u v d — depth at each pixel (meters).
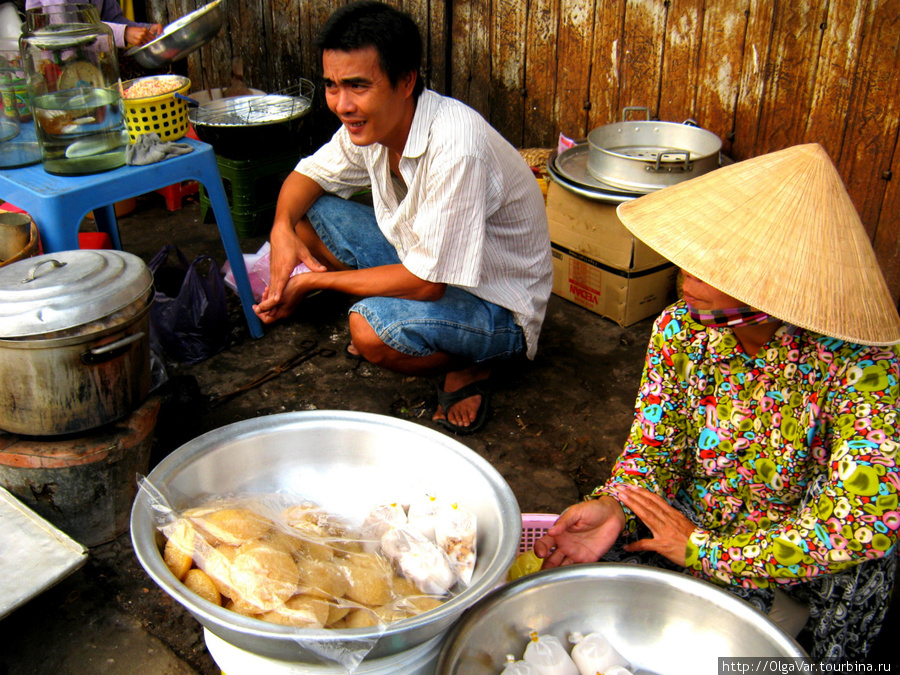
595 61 3.24
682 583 1.22
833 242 1.13
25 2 3.45
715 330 1.35
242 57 4.70
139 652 1.72
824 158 1.17
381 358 2.34
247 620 1.01
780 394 1.30
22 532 1.80
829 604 1.37
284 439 1.40
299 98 3.87
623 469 1.52
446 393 2.50
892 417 1.16
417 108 2.03
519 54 3.49
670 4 2.93
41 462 1.83
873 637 1.40
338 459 1.43
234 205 3.76
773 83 2.78
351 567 1.20
